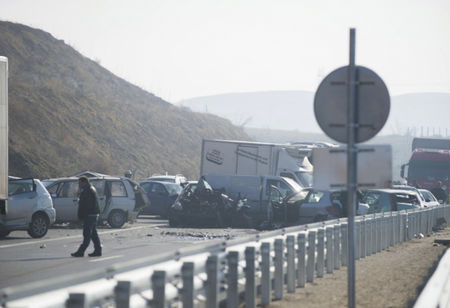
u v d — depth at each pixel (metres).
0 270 37.38
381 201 74.12
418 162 120.75
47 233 62.12
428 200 96.81
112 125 188.12
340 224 41.47
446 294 26.69
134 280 16.47
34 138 151.75
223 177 78.25
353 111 21.75
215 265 21.41
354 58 21.83
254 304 25.25
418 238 67.19
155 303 17.73
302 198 71.25
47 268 38.31
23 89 170.50
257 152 93.94
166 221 82.69
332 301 28.73
